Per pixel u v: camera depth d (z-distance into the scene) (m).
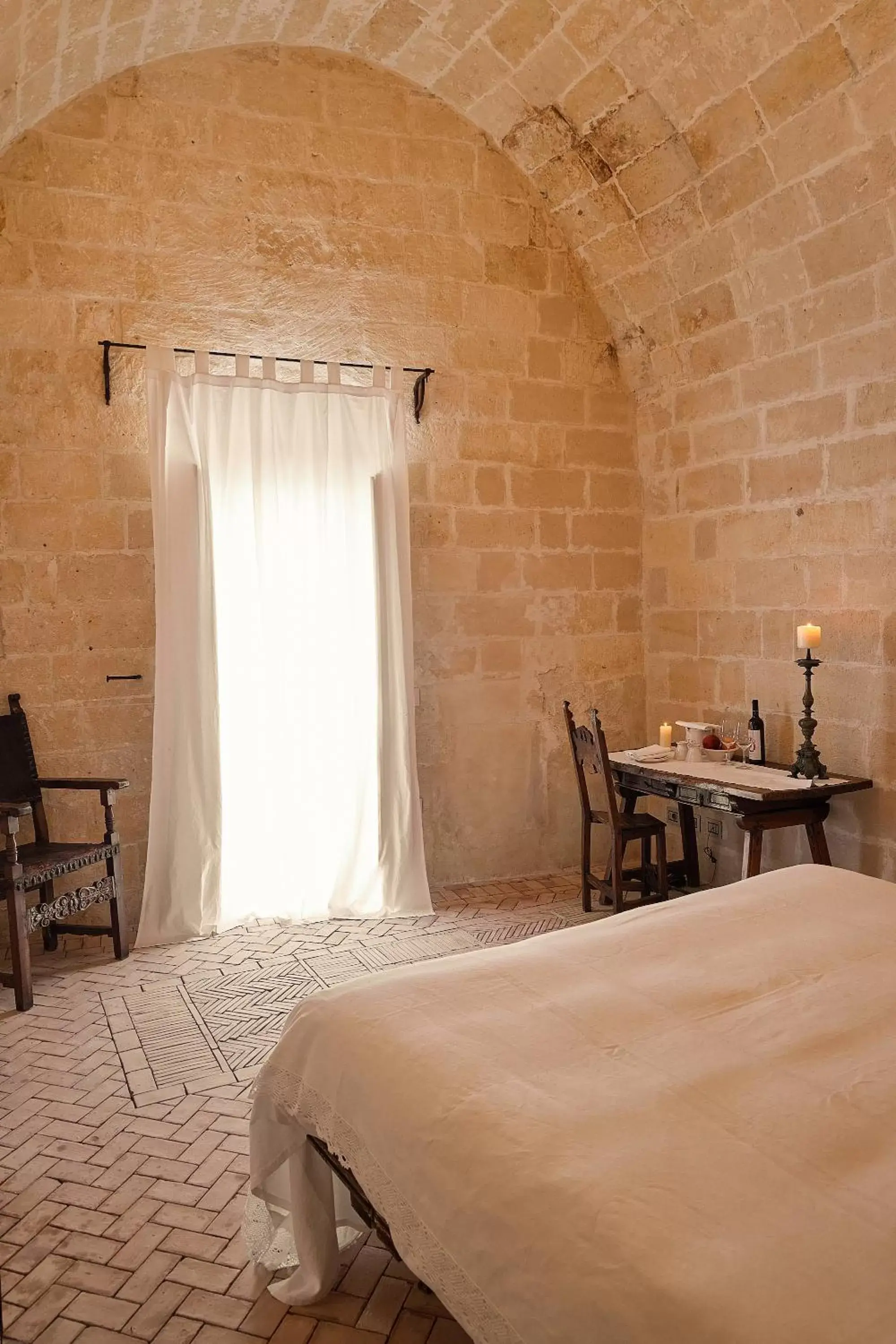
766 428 4.38
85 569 4.21
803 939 2.24
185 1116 2.72
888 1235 1.20
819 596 4.14
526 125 4.61
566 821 5.22
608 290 5.01
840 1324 1.07
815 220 3.81
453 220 4.81
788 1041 1.74
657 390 5.09
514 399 5.00
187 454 4.20
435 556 4.88
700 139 4.00
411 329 4.76
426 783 4.91
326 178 4.55
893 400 3.72
